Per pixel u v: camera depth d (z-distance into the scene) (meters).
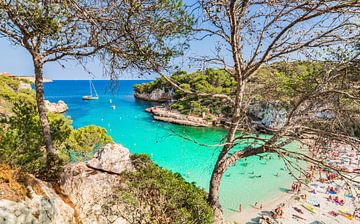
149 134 38.16
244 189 20.11
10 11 3.89
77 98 94.31
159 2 3.35
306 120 5.36
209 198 6.48
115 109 63.94
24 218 3.19
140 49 3.92
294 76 5.98
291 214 16.50
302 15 4.36
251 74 5.68
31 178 4.17
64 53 5.21
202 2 4.08
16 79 40.69
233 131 5.98
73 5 2.80
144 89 90.31
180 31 4.08
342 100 4.96
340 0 3.72
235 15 4.79
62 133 7.50
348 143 4.62
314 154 5.39
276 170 24.09
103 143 14.98
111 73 4.54
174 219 5.84
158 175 7.15
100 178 6.26
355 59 4.56
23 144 4.73
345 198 18.56
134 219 5.67
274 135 5.49
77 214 5.12
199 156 27.66
